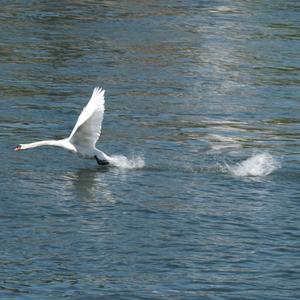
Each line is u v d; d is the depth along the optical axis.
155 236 17.72
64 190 19.97
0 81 28.98
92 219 18.44
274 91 29.61
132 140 23.70
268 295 15.51
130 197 19.73
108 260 16.61
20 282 15.64
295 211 19.30
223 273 16.25
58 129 24.47
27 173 20.98
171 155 22.70
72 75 30.22
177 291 15.55
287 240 17.77
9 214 18.50
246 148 23.47
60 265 16.33
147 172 21.41
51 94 27.81
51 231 17.77
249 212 19.14
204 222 18.50
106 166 21.72
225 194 20.17
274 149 23.48
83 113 20.08
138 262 16.58
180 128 25.03
